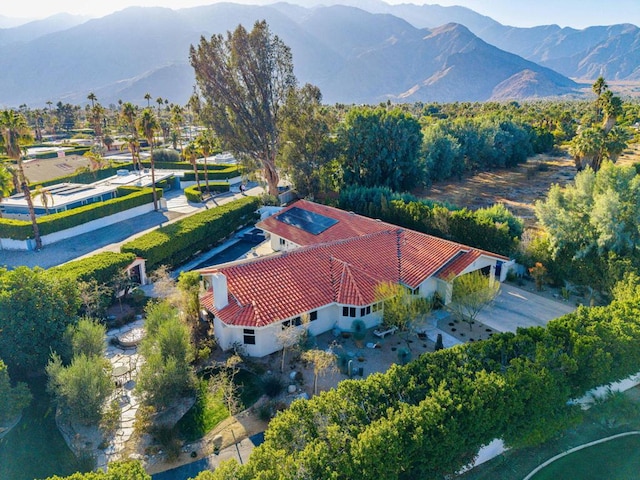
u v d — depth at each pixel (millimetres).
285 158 60625
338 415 17031
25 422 21297
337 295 29156
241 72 59250
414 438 15656
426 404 16906
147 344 23641
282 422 16375
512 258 38625
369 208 53250
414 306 27656
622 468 19031
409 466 16078
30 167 82438
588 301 34031
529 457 19672
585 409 22172
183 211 61562
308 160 61219
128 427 21234
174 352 23125
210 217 49094
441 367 19969
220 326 27344
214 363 25562
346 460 14773
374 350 27500
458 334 29453
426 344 28219
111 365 24188
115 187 64938
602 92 76625
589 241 34531
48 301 24281
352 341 28469
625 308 23641
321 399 17500
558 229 35812
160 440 20141
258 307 26875
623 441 20625
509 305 33656
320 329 29359
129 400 23141
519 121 102375
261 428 21172
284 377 24844
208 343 27578
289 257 31734
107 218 54594
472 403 17062
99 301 29469
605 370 20328
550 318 31672
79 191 62219
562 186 74562
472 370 19500
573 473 18750
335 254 33188
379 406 17469
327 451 15109
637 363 21531
